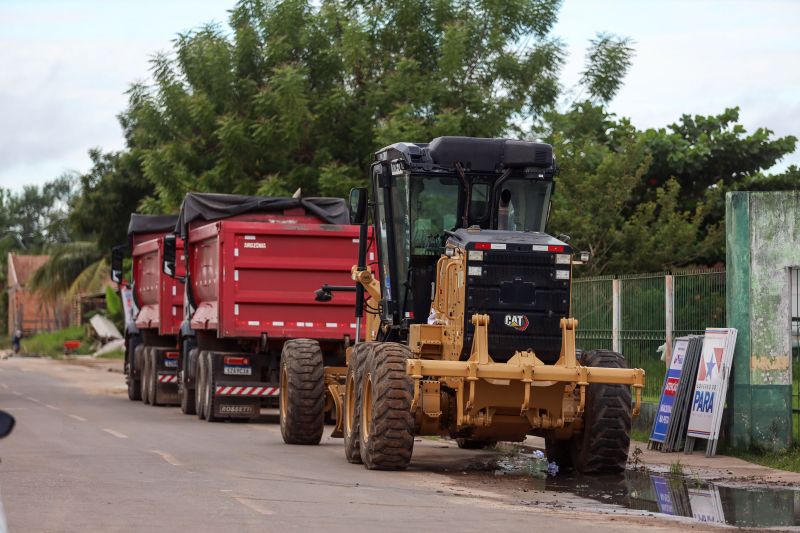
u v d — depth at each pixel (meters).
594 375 18.28
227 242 29.12
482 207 20.22
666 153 47.66
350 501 15.39
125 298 43.97
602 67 46.06
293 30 46.09
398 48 46.94
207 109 46.06
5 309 150.12
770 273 22.11
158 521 13.47
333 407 25.34
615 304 27.30
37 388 50.16
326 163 44.97
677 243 41.41
